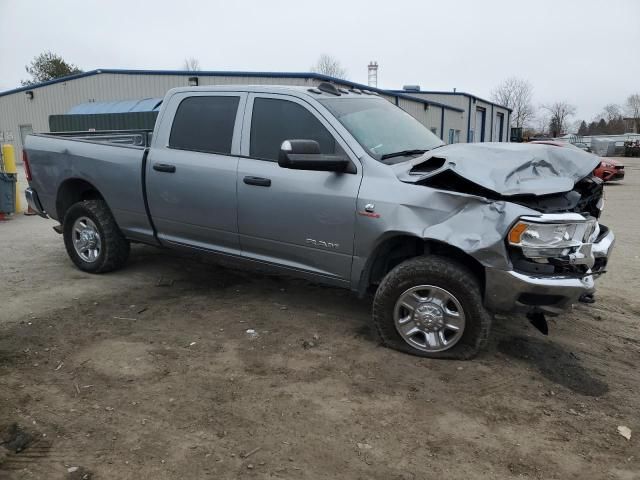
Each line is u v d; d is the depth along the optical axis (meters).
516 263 3.67
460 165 3.78
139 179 5.35
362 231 4.08
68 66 56.09
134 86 26.23
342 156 4.23
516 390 3.62
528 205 3.69
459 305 3.85
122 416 3.24
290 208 4.41
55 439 3.00
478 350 3.91
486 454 2.95
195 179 4.94
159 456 2.88
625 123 85.06
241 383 3.65
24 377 3.69
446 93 36.28
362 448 2.98
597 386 3.72
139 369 3.82
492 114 46.19
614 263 7.05
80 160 5.82
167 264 6.48
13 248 7.36
